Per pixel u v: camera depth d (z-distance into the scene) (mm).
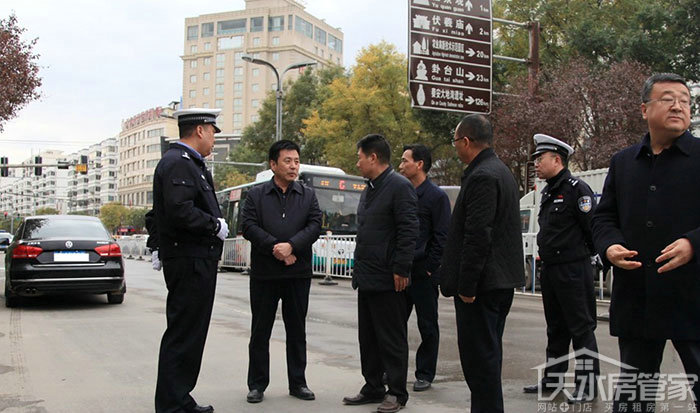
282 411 4488
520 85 21297
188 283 4203
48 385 5172
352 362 6211
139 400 4738
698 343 2893
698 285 2859
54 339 7344
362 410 4527
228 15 114000
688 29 21000
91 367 5855
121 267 10320
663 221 2932
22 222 10562
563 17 25922
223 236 4316
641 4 23109
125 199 129125
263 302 4809
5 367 5844
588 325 4824
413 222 4520
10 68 18000
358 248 4715
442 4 14852
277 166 4934
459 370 5934
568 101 18703
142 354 6477
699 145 2943
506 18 27297
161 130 116562
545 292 5094
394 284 4523
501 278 3705
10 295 9938
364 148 4711
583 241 4875
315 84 45781
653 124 2986
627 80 18797
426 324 5227
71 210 168625
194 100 115688
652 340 2996
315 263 16328
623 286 3080
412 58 14516
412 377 5680
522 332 8062
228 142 100000
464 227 3791
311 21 113812
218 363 6086
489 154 3869
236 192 23172
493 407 3750
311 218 4969
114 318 9117
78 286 9812
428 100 14602
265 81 109625
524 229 15641
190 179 4176
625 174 3119
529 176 16234
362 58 32344
